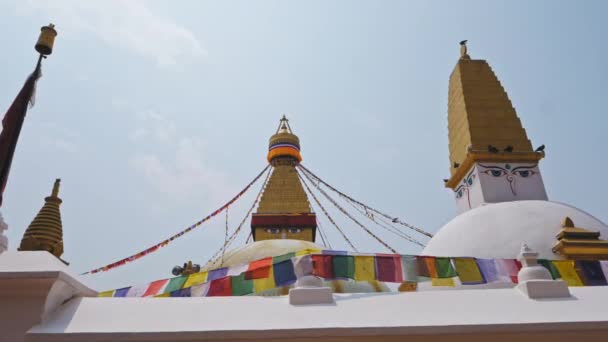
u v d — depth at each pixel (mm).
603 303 6930
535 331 6230
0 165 8211
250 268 9328
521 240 12453
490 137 16766
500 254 12281
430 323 6266
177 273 15797
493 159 16250
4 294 5945
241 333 6004
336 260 9148
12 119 8695
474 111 17344
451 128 18703
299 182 24531
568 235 12109
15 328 5746
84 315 6254
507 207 13922
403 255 9445
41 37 9422
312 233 22109
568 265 9523
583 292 7383
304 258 9031
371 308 6758
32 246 13711
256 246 15117
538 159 16328
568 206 14117
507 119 17219
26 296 5969
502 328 6215
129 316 6312
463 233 13539
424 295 7230
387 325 6195
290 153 27391
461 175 17250
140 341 5887
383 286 11031
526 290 7258
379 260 9297
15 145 8477
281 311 6637
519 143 16688
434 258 9500
